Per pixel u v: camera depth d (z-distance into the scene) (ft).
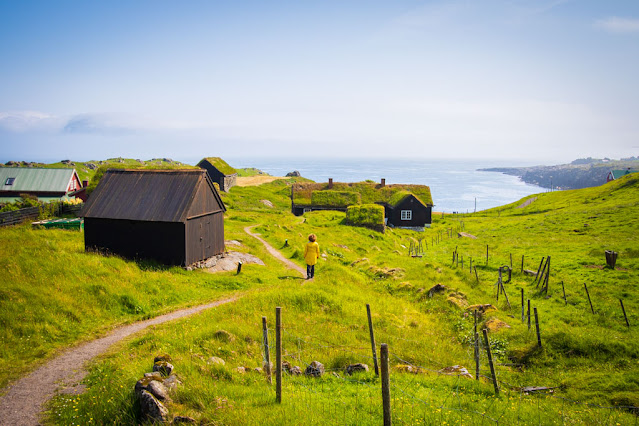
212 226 107.96
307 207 280.92
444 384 43.93
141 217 97.91
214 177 369.91
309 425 29.73
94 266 79.51
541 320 72.38
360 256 147.54
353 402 35.53
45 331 55.62
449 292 87.76
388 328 65.00
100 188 105.60
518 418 34.32
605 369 52.42
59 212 155.33
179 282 84.99
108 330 59.88
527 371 53.98
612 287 87.86
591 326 69.31
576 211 218.79
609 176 522.88
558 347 58.80
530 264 115.55
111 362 46.96
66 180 247.91
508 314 76.33
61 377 44.11
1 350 49.44
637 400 41.70
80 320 61.52
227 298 80.02
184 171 104.83
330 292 77.20
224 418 30.78
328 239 164.76
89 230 101.30
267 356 40.68
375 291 91.25
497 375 52.13
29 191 240.94
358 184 301.22
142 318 65.67
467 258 133.39
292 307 68.08
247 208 281.54
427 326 70.44
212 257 107.76
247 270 103.91
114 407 33.09
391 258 127.54
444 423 30.78
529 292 90.33
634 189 243.40
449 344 63.00
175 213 96.78
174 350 48.78
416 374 46.91
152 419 31.01
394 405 34.73
